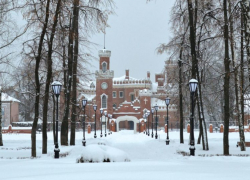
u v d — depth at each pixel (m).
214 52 28.78
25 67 22.03
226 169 10.41
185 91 28.92
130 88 100.12
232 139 36.94
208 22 22.92
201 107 23.47
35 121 18.23
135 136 51.41
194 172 9.55
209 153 20.14
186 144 27.67
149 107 88.88
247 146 25.44
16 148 25.59
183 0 24.41
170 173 9.29
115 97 101.62
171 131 69.12
